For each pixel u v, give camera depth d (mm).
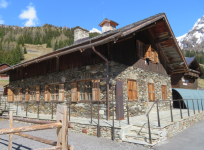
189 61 16969
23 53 82938
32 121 3385
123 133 5875
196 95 15047
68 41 118625
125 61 8719
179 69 13523
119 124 6277
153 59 11562
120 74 8219
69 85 9391
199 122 10023
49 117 9031
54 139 5957
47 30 148000
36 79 11656
